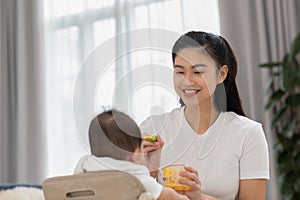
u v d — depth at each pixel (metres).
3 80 3.29
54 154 3.21
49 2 3.29
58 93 3.24
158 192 0.91
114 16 3.04
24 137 3.22
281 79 2.22
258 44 2.47
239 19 2.55
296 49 2.16
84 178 0.89
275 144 2.23
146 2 2.89
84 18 3.17
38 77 3.22
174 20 2.79
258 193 1.26
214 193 1.26
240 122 1.29
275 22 2.43
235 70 1.32
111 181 0.87
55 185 0.90
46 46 3.29
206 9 2.72
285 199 2.30
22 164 3.20
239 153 1.26
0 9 3.32
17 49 3.27
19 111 3.23
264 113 2.40
